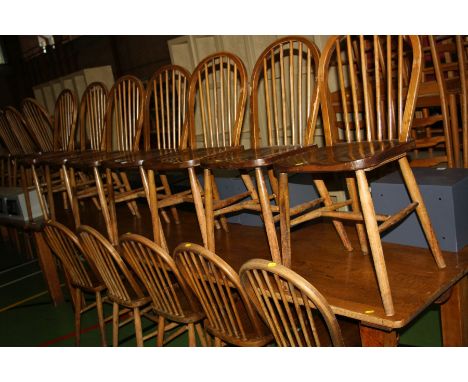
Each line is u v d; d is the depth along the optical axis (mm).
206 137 2490
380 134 1788
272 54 2098
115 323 2439
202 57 3473
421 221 1696
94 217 3416
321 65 1896
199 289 1801
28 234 4387
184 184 3625
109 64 5742
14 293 3682
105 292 3570
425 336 2219
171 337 2189
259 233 2500
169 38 4812
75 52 6270
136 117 2992
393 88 2447
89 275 2686
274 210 1998
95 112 3312
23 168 3500
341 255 1986
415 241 1922
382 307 1513
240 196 2232
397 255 1884
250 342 1717
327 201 1969
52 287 3342
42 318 3201
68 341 2834
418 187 1801
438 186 1783
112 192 2738
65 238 2406
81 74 5020
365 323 1513
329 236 2240
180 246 1722
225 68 3303
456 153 2240
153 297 2107
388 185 1919
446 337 1865
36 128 4090
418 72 1598
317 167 1494
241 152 2029
